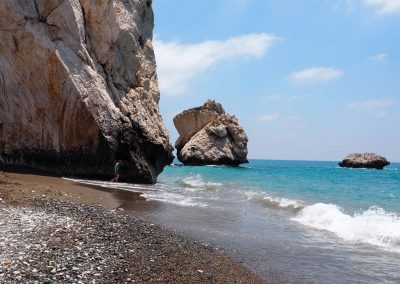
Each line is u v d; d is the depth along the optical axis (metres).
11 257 8.20
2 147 26.33
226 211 19.59
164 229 13.78
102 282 7.56
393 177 56.22
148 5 42.69
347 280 9.16
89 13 32.34
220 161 89.06
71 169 29.23
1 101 26.08
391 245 12.72
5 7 25.64
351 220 16.44
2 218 11.55
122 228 12.65
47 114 27.44
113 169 31.12
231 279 8.80
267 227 15.65
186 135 99.31
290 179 49.12
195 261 9.91
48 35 27.17
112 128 30.16
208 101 98.50
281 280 9.05
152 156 35.47
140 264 9.03
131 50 36.97
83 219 13.08
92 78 29.28
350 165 99.19
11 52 26.05
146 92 37.78
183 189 31.45
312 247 12.37
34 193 17.25
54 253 8.84
